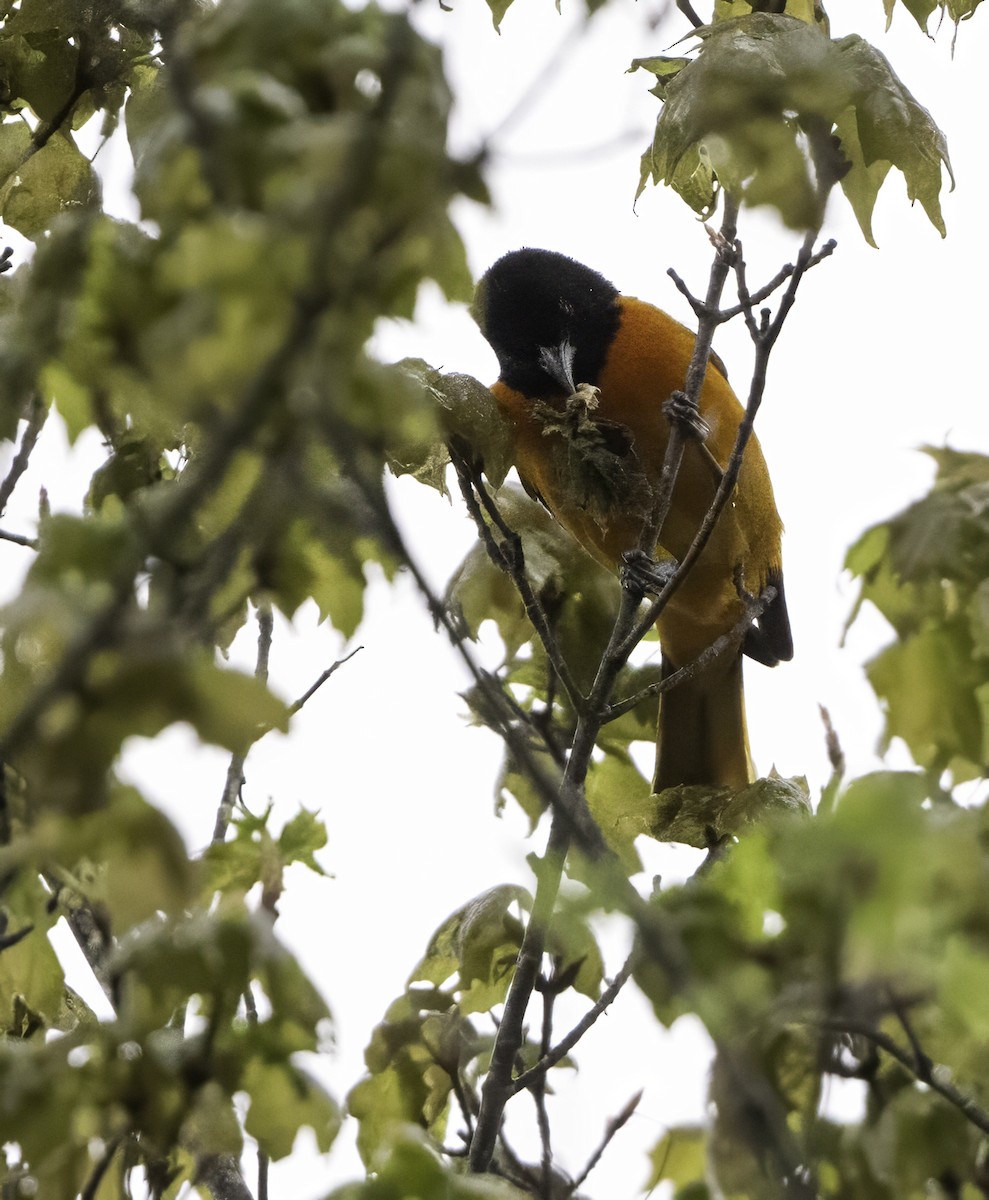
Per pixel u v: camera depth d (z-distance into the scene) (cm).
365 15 299
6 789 392
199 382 276
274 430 288
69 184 668
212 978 390
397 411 285
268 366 266
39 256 340
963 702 451
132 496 532
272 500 321
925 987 353
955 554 453
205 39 297
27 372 352
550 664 725
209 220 282
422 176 279
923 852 317
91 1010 579
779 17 614
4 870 329
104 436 540
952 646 454
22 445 554
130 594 292
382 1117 614
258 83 284
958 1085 433
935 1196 429
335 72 291
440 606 351
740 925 362
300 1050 401
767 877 365
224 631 508
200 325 273
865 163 624
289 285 271
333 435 280
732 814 696
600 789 837
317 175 272
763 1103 385
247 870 438
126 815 329
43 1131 389
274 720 308
